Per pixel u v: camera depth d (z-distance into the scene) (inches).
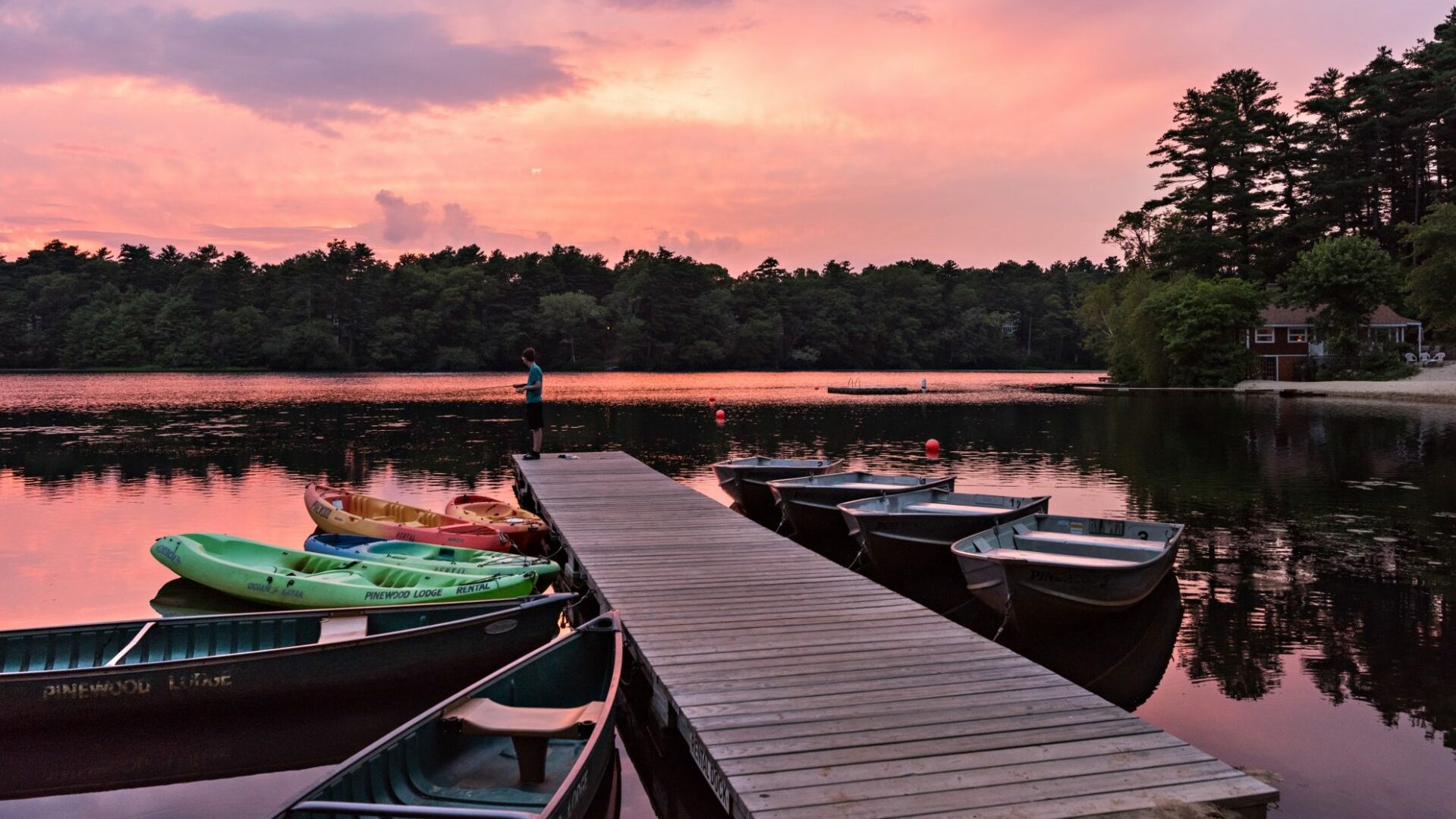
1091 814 163.9
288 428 1213.1
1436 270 1825.8
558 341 4178.2
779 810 165.9
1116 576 324.2
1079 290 4874.5
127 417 1370.6
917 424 1337.4
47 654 266.2
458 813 149.6
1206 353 2087.8
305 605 350.6
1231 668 314.5
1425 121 2536.9
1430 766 237.1
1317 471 787.4
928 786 175.3
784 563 381.4
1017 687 230.8
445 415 1475.1
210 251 4899.1
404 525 467.2
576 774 173.6
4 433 1114.7
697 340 4185.5
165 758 249.6
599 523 475.8
